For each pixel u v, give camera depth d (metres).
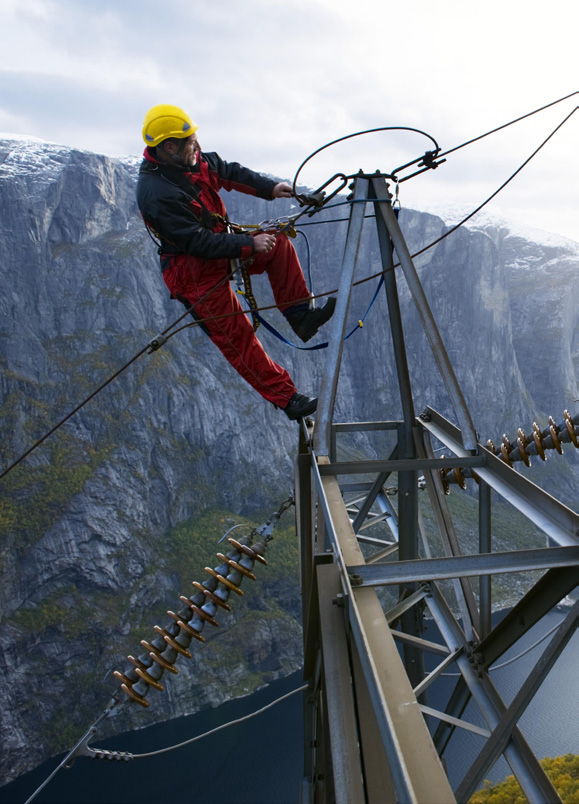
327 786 5.13
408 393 7.96
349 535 4.64
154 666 6.40
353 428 8.02
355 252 6.71
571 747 99.88
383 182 6.85
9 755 170.62
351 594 3.90
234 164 6.92
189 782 128.12
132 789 130.50
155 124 6.12
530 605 5.27
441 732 7.86
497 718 6.54
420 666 9.70
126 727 173.75
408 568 4.24
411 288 6.64
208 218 6.57
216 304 6.64
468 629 7.21
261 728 148.50
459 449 6.43
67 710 186.38
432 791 2.95
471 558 4.24
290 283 7.17
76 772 151.88
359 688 4.06
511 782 60.34
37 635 192.25
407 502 8.60
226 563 6.80
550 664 4.62
